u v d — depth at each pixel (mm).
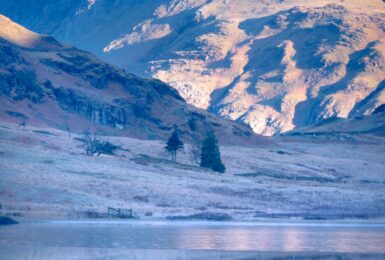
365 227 137250
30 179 165500
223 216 149500
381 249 101062
